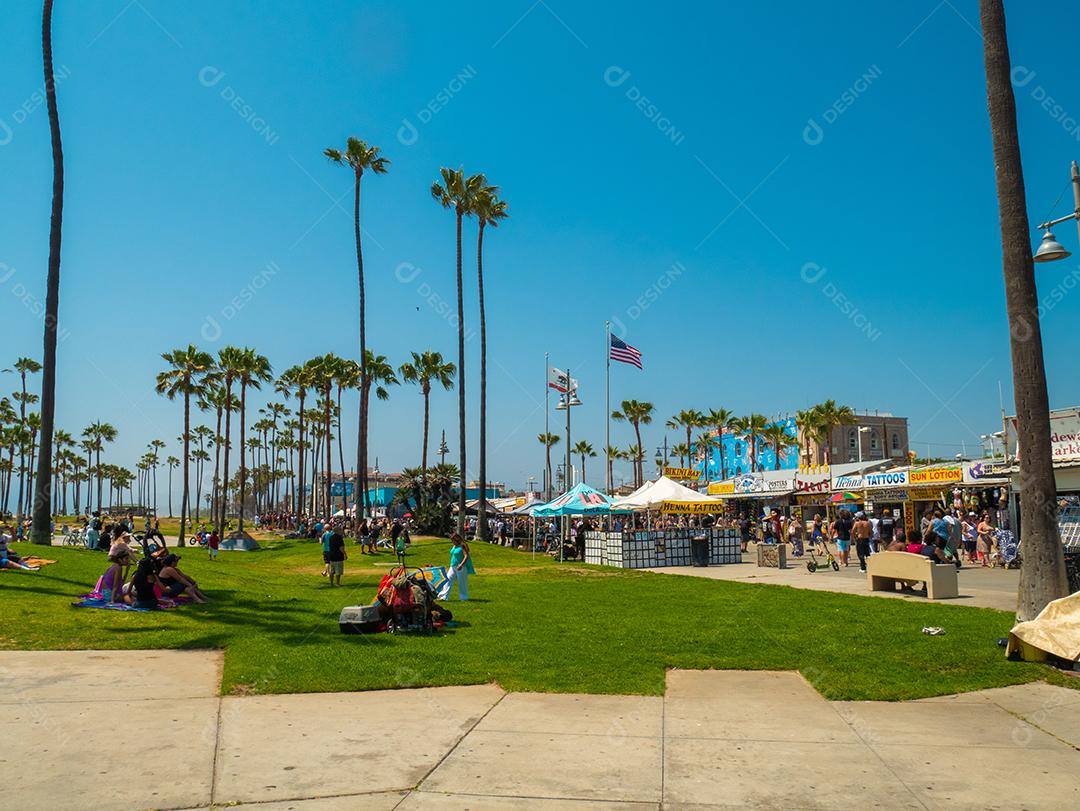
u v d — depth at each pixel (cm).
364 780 539
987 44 1128
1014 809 488
